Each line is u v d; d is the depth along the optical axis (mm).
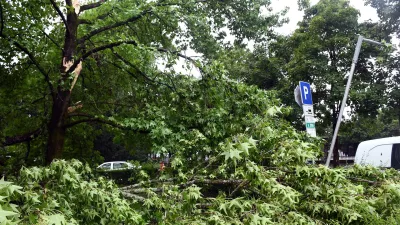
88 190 2400
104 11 6621
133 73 6133
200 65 5160
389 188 2492
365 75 12453
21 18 4996
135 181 4168
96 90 6715
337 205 2342
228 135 4270
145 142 5656
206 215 2291
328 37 12328
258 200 2232
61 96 5293
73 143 7027
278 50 13617
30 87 5988
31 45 4945
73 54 5516
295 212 2264
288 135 3404
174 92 5336
